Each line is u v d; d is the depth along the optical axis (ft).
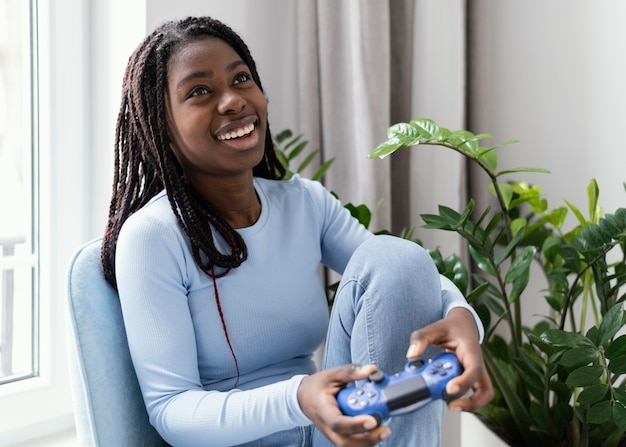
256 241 3.57
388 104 5.10
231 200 3.59
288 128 5.61
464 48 5.39
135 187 3.72
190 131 3.35
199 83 3.35
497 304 4.32
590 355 3.39
